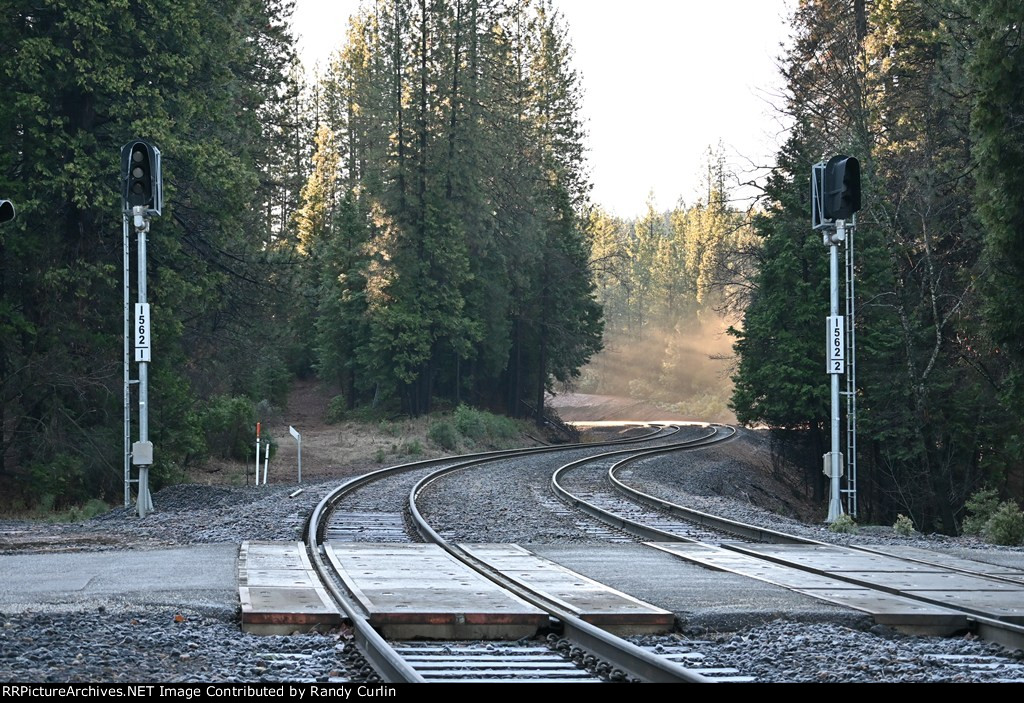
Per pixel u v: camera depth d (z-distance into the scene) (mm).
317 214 137375
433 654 15750
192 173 54375
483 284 111000
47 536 31734
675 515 38906
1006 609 18844
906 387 64375
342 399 114688
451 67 105938
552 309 122812
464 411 98250
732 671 14570
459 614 17328
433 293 104375
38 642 15086
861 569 24562
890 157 67812
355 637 16188
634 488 49000
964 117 58719
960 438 63375
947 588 21609
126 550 27688
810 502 80312
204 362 68688
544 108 137500
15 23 49969
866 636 17125
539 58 137500
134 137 50844
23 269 52656
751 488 73375
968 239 62625
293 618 17203
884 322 66875
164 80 52844
